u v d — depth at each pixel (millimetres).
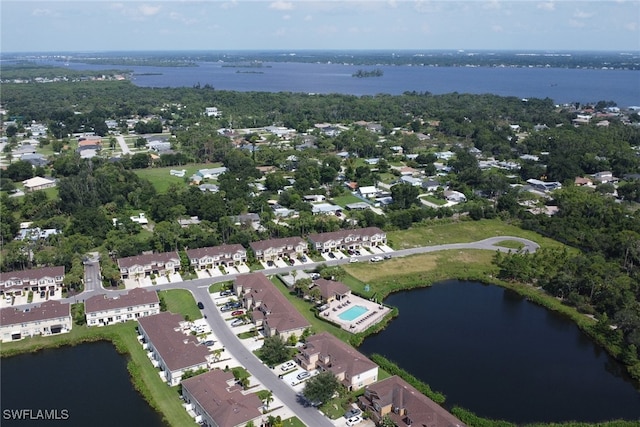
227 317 152250
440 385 125438
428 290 180875
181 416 110438
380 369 130125
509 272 185875
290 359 132125
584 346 146375
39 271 169125
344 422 108938
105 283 173125
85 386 121875
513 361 137375
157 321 141625
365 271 189625
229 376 118562
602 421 113812
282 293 164250
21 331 141000
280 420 105812
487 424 109375
